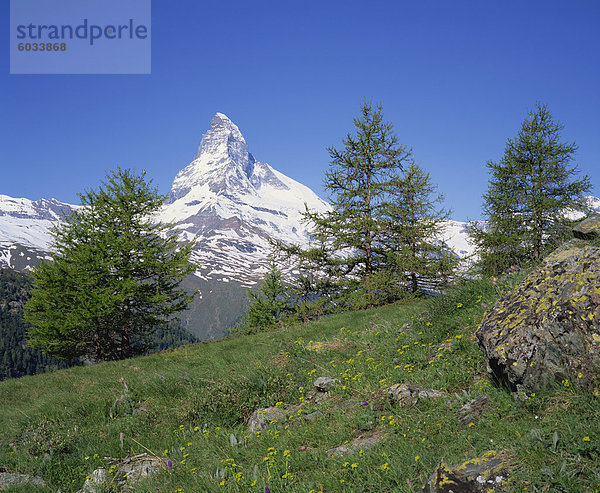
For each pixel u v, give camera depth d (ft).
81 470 22.38
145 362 54.80
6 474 22.26
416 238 85.71
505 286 26.25
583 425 11.05
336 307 85.40
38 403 38.65
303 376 27.81
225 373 33.40
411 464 12.73
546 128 80.64
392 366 23.25
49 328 81.00
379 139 90.22
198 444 21.74
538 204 75.56
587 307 13.69
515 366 14.14
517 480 9.82
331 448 16.44
